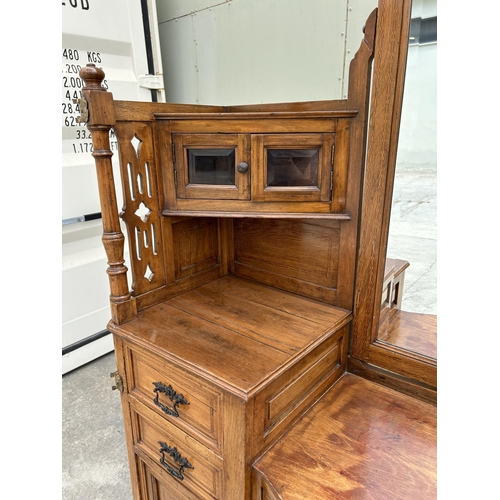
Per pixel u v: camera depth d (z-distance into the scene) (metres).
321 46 1.51
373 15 0.82
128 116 0.90
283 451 0.80
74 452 1.47
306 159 0.93
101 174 0.87
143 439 1.06
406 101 0.82
